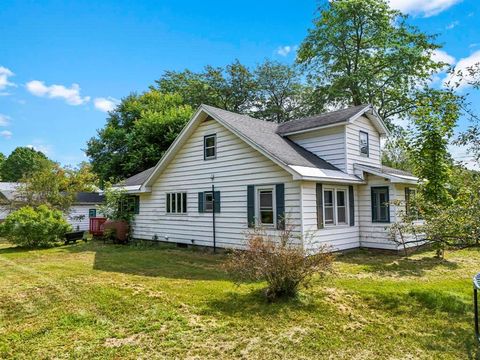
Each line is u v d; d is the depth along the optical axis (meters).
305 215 10.71
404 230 7.00
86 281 8.21
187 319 5.52
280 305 6.08
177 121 27.50
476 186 5.42
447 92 7.00
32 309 6.17
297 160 11.53
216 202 13.29
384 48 24.17
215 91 34.78
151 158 26.91
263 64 35.88
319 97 27.47
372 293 6.80
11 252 14.08
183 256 12.27
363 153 13.93
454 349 4.41
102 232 18.61
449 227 5.35
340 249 12.08
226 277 8.58
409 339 4.72
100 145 31.08
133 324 5.33
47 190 24.34
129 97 33.25
